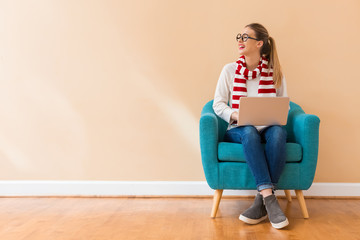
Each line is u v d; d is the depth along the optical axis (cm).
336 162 245
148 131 253
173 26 250
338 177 245
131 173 253
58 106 255
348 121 245
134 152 253
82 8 253
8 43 256
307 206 221
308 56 246
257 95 214
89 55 253
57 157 256
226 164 192
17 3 254
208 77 250
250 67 220
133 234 169
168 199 243
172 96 251
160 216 200
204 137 193
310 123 192
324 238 161
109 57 253
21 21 255
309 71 246
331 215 200
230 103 218
